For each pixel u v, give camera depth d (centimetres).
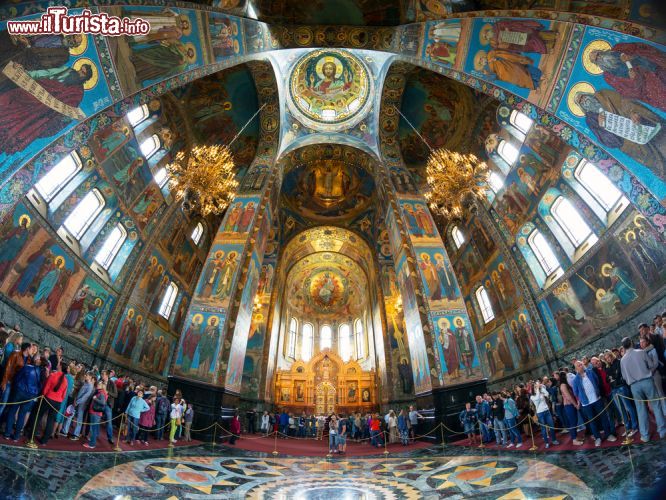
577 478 610
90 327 1543
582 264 1441
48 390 757
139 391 1032
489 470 812
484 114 1817
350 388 2755
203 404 1489
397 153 2159
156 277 1931
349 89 2206
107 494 552
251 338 2478
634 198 992
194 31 1158
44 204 1278
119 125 1538
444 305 1719
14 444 684
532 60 1098
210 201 1556
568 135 1107
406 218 1939
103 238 1592
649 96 891
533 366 1694
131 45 1045
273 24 1456
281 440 1955
